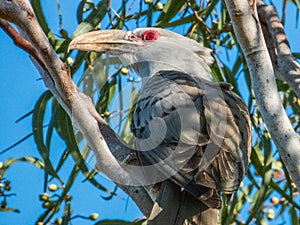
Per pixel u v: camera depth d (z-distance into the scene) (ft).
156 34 43.19
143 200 34.94
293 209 47.91
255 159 45.83
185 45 43.32
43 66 34.68
